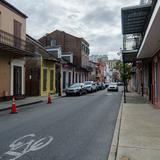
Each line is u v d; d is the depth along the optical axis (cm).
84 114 1334
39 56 2862
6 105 1719
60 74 3369
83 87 3216
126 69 4097
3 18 1989
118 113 1355
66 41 5134
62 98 2591
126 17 1333
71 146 689
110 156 593
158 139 725
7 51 2009
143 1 1922
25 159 579
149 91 2111
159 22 915
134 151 611
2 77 2003
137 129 867
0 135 819
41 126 981
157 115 1212
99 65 8562
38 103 2030
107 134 838
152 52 1728
